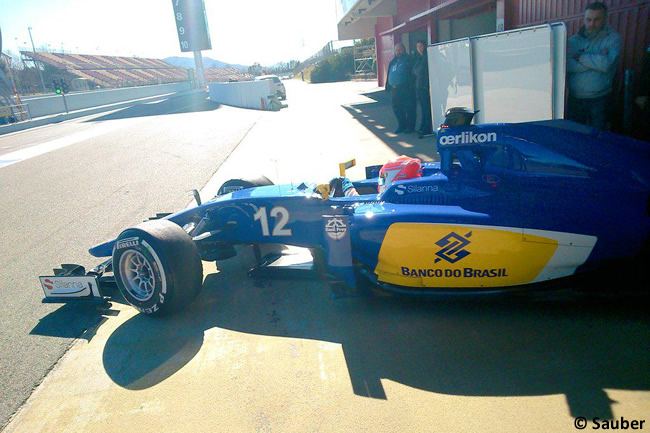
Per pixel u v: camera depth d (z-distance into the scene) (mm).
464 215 3066
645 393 2281
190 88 63219
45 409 2656
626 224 2812
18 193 8594
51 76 53000
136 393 2703
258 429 2318
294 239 3758
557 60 5594
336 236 3254
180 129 16688
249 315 3496
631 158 3023
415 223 3113
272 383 2662
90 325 3594
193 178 8477
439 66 8320
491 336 2896
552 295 2979
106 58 75812
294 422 2340
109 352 3176
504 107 6730
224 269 4410
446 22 14727
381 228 3205
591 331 2832
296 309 3518
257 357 2938
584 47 5145
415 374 2613
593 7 4879
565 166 3057
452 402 2365
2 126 25672
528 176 3117
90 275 3855
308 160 8719
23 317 3824
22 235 6070
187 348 3125
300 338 3109
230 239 3992
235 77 93438
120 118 25531
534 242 2887
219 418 2424
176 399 2609
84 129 20781
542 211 2963
